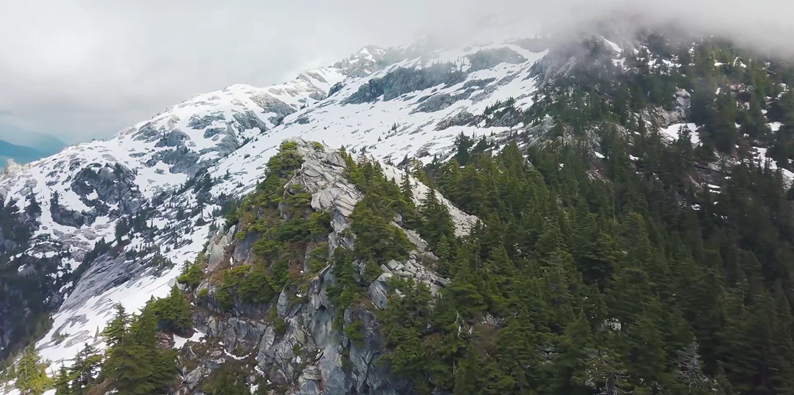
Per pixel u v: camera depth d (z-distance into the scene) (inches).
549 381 2202.3
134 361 2913.4
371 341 2669.8
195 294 3681.1
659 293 2893.7
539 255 3115.2
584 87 7076.8
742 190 4606.3
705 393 2071.9
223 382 2891.2
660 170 4923.7
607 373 2092.8
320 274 3095.5
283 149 4468.5
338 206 3462.1
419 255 3038.9
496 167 4525.1
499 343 2378.2
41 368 5511.8
